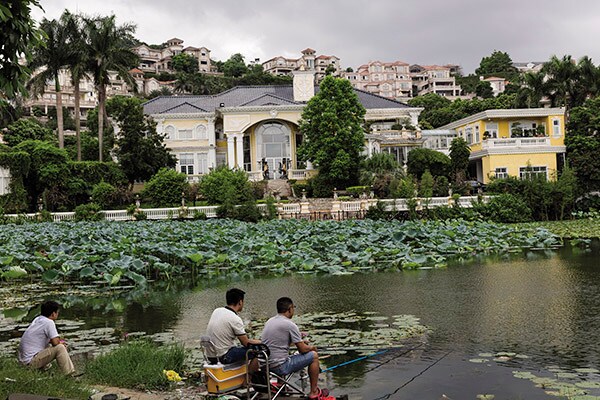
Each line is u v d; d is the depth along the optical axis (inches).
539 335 512.1
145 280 852.6
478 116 2250.2
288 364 353.1
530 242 1262.3
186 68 6018.7
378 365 437.4
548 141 2183.8
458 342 496.7
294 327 358.6
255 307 682.2
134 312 671.1
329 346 490.3
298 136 2405.3
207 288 837.8
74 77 2036.2
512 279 816.9
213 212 1770.4
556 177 1974.7
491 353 461.1
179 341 523.5
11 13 394.9
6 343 531.5
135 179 2116.1
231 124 2308.1
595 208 1991.9
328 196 2065.7
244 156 2404.0
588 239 1333.7
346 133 2036.2
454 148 2219.5
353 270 964.0
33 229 1384.1
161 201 1860.2
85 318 639.1
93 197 1859.0
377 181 1955.0
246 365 355.3
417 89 6619.1
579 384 381.7
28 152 1876.2
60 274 914.7
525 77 2501.2
